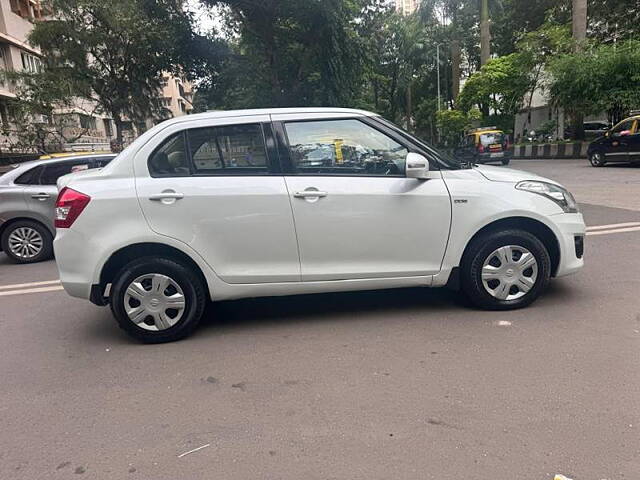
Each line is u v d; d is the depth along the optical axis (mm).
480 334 4102
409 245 4398
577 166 19766
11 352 4320
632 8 30047
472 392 3234
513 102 31438
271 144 4312
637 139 17156
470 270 4496
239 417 3100
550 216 4496
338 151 4387
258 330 4488
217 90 29844
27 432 3049
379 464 2602
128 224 4145
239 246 4254
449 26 45500
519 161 26469
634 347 3738
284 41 27328
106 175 4227
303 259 4332
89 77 24375
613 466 2498
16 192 8227
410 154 4215
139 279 4219
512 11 38719
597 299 4754
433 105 53000
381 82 52281
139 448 2836
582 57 23422
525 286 4551
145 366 3885
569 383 3275
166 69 27453
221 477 2562
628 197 11039
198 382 3574
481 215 4387
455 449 2688
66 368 3926
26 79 23688
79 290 4219
